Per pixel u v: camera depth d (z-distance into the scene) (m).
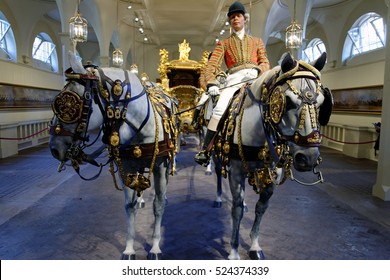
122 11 14.09
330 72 13.29
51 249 3.34
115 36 17.39
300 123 1.90
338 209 4.79
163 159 2.84
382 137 5.41
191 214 4.43
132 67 13.02
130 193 2.88
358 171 7.59
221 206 4.79
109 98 2.34
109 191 5.64
